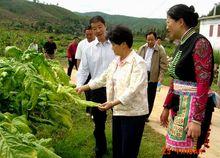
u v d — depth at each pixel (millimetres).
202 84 3580
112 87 4648
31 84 3678
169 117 3928
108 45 5758
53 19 159750
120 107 4480
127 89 4383
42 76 4215
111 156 5812
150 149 6418
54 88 4012
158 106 11039
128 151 4598
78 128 7156
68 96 3992
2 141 3039
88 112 8156
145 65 4426
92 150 5934
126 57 4477
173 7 3781
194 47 3643
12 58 4246
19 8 159750
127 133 4523
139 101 4465
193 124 3615
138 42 59281
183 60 3699
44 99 4125
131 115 4484
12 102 3973
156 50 8148
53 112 4238
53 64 4652
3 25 91375
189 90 3721
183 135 3744
